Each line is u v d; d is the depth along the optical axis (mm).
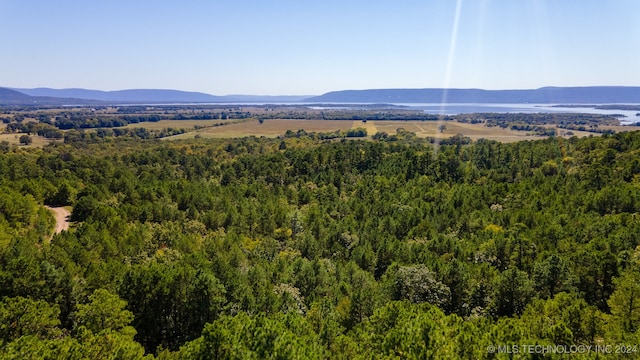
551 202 90875
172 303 43219
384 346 27469
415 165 145625
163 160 181625
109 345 28438
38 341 25938
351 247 84562
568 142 152500
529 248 62219
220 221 93938
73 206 91875
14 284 39000
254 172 160125
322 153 168250
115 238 67312
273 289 54438
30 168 129125
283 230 94438
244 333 27922
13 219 70688
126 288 42031
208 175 164125
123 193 106750
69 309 41844
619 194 82500
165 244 74938
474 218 91688
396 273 52000
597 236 66562
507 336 26594
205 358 26531
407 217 94562
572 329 32969
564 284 47719
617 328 30984
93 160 151875
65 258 50469
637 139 119875
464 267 54031
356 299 48594
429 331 26828
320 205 117500
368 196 123312
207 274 43625
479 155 154625
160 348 37281
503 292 48000
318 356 26594
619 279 43906
